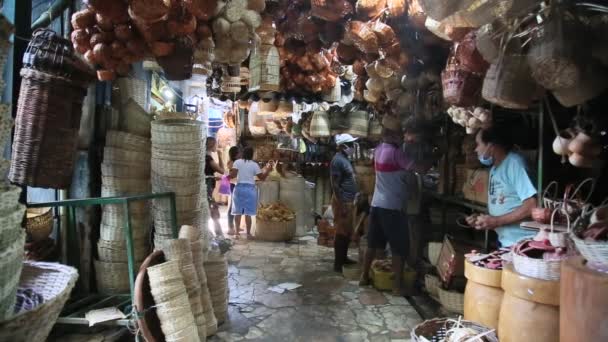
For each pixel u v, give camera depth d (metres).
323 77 4.46
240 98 5.50
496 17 1.57
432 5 1.57
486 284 2.14
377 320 3.30
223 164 9.43
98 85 3.32
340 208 4.63
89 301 2.95
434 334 2.11
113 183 3.08
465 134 3.64
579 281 1.44
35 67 2.34
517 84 1.67
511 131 2.69
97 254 3.24
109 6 2.37
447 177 3.91
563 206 2.04
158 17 2.26
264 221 6.15
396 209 3.88
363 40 2.65
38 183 2.36
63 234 3.18
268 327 3.15
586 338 1.42
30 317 1.78
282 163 7.70
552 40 1.47
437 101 3.48
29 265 2.31
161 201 3.04
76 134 2.55
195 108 8.89
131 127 3.20
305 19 2.97
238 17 2.75
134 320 2.35
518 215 2.44
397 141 3.98
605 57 1.50
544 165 2.49
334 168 4.84
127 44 2.53
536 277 1.83
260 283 4.18
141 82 3.32
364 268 4.14
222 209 9.28
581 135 1.90
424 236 4.24
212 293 3.12
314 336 3.01
